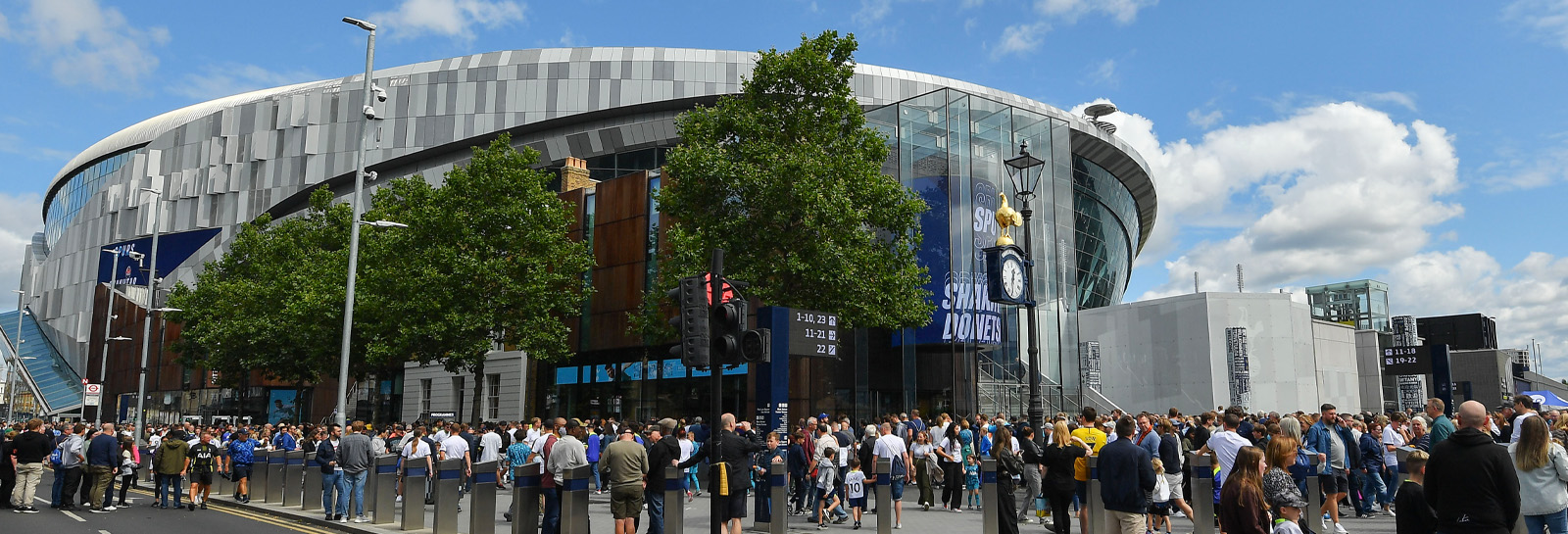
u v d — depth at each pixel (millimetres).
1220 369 36031
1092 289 59875
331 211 39156
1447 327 59531
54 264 106375
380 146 76938
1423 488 7844
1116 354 39250
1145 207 68375
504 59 77625
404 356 30906
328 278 34125
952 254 33969
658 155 59031
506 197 30359
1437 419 13281
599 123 61438
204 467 19516
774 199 24078
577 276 37344
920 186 35156
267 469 20516
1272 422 14977
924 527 15367
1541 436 8328
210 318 41312
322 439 17438
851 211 23797
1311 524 12805
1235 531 7668
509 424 24953
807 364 31234
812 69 25219
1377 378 43281
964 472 18844
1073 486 12188
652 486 12375
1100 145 56094
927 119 35781
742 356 11578
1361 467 15648
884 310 24984
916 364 33750
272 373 41719
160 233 84375
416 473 14758
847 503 18281
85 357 94625
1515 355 63406
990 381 33938
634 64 76188
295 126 80688
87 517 17406
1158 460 12195
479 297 29547
